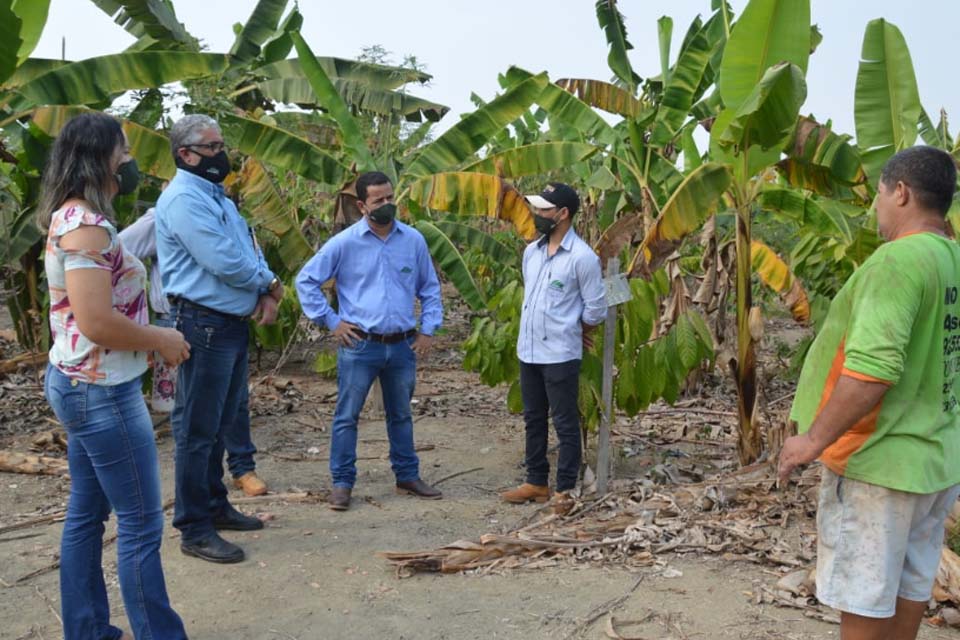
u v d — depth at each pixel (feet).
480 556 13.78
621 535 14.73
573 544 14.20
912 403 7.91
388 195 16.44
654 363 18.06
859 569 8.06
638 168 25.93
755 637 11.12
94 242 8.75
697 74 24.79
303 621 11.73
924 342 7.82
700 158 26.22
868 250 18.06
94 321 8.75
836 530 8.23
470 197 21.89
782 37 16.37
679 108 25.14
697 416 24.81
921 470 7.85
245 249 13.64
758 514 15.47
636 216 18.83
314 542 14.78
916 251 7.69
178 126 12.91
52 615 11.77
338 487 16.66
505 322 20.99
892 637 8.79
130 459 9.41
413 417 24.90
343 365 16.66
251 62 28.68
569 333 16.42
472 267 39.11
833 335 8.33
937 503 8.39
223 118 23.02
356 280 16.70
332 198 33.81
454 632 11.40
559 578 13.15
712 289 25.34
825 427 7.73
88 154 8.96
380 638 11.25
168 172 21.88
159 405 19.67
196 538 13.78
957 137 20.15
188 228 12.64
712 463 20.08
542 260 16.71
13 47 18.88
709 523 14.93
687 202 17.31
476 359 20.40
